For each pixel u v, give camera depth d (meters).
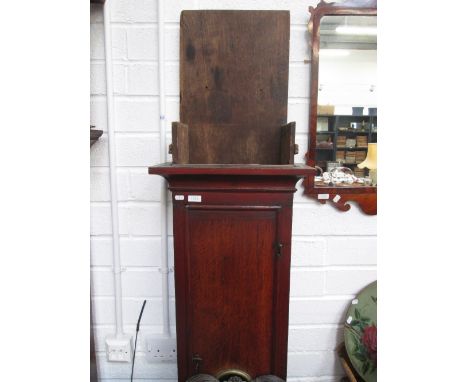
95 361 0.98
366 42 0.87
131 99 0.89
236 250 0.72
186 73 0.84
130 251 0.95
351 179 0.92
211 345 0.75
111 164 0.90
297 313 0.99
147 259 0.95
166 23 0.87
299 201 0.94
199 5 0.87
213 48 0.84
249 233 0.71
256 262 0.72
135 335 0.99
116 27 0.87
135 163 0.92
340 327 1.00
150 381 1.00
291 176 0.68
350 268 0.97
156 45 0.88
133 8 0.86
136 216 0.94
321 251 0.96
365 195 0.92
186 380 0.74
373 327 0.95
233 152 0.85
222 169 0.64
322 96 0.88
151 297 0.97
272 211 0.70
